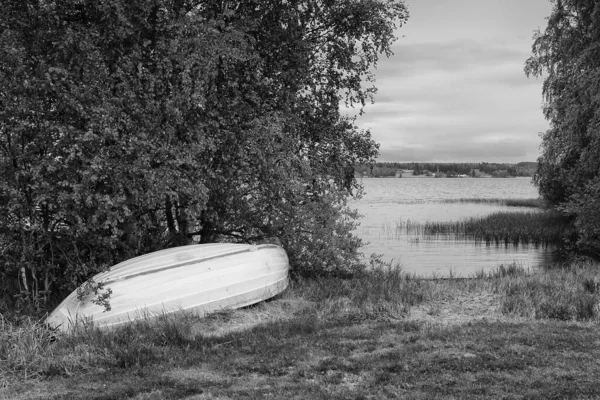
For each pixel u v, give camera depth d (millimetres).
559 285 12008
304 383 6535
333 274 14531
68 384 6723
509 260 23062
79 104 9484
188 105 10703
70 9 10469
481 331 8555
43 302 10562
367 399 5953
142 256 10703
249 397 6086
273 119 12695
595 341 7906
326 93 15211
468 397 5906
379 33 14578
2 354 7562
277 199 13469
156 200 10242
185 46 10773
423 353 7473
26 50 10031
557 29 26922
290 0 13773
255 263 10844
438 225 35688
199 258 10391
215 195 12742
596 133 20844
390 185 196125
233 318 10039
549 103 28094
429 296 11328
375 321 9594
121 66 10641
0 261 10289
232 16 12789
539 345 7734
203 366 7301
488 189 147500
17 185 9711
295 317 10000
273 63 13914
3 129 9594
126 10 10625
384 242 29391
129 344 8086
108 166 9570
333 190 14578
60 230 10477
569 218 34500
